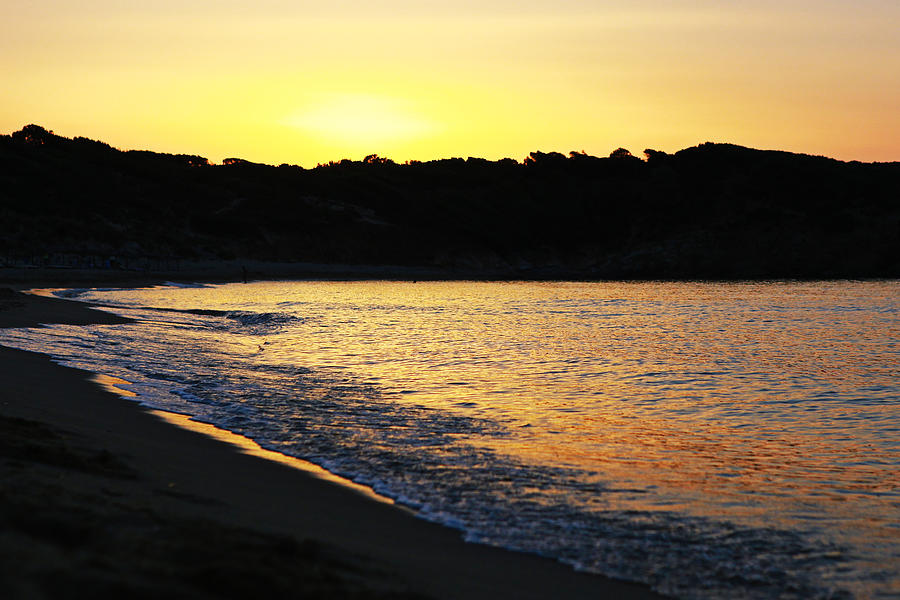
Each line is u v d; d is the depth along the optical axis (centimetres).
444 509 952
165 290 6391
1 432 995
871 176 13362
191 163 14462
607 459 1240
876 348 2955
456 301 5762
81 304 4166
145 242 9519
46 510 660
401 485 1050
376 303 5403
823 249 11606
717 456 1281
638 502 1009
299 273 9712
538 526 900
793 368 2395
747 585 755
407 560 747
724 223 12562
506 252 12294
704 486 1092
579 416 1611
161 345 2511
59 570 505
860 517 966
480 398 1800
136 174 11788
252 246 10550
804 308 5197
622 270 11850
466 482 1076
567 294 6938
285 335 3161
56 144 11938
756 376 2223
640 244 12612
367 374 2130
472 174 15288
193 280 8169
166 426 1315
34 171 10262
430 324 3831
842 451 1331
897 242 11312
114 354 2191
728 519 949
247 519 802
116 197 10538
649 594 723
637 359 2575
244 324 3588
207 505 835
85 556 553
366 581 640
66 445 1005
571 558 804
